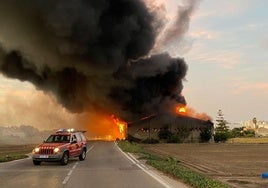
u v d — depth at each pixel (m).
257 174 19.58
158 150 48.50
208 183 11.88
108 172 17.27
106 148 43.25
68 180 14.34
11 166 20.67
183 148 54.78
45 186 12.67
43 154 21.08
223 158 33.25
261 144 71.31
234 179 17.16
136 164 21.72
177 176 14.51
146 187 12.32
